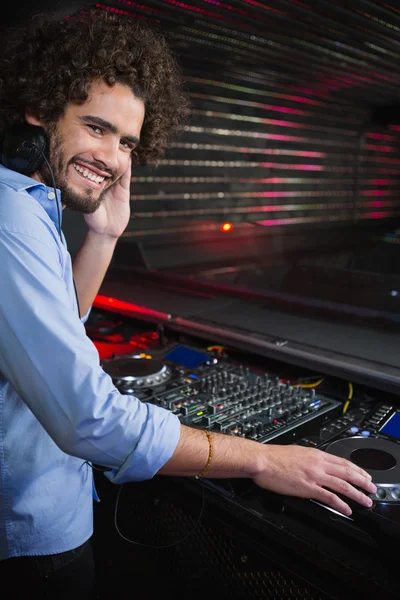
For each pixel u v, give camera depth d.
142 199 3.97
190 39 2.75
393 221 6.50
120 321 2.16
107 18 1.11
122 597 1.43
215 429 1.21
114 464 0.87
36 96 0.98
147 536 1.31
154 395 1.38
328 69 3.65
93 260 1.45
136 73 1.00
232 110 4.55
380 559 0.89
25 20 1.78
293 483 0.96
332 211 5.85
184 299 2.18
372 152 6.11
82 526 1.08
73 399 0.81
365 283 2.01
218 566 1.16
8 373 0.84
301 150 5.32
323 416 1.29
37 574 1.03
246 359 1.72
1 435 0.96
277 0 2.16
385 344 1.56
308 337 1.64
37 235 0.86
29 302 0.80
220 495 1.08
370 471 1.02
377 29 2.63
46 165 1.02
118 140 1.02
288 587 1.02
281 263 4.07
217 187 4.55
